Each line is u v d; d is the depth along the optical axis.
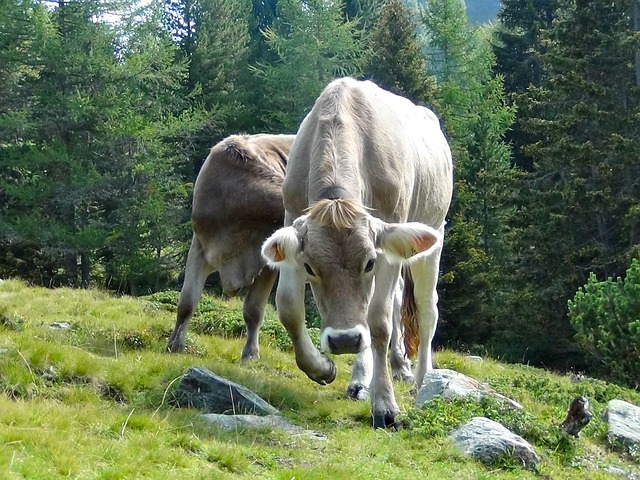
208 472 5.50
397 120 8.27
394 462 6.45
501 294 28.05
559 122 26.28
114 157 32.97
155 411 6.80
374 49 36.72
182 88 40.06
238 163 10.17
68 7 33.94
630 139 25.02
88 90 33.69
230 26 44.22
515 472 6.62
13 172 33.78
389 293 7.36
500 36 46.19
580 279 25.53
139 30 35.88
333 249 6.40
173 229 32.66
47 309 11.83
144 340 10.25
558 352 26.44
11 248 32.78
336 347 6.30
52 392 7.11
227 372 8.21
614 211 25.86
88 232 30.81
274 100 39.75
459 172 33.16
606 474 7.09
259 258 10.09
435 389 8.12
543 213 26.03
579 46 27.62
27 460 5.18
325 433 7.11
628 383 15.36
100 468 5.33
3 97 33.16
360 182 7.25
